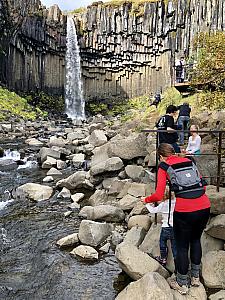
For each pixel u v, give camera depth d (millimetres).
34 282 5965
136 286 4918
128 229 7660
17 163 15492
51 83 44875
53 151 15820
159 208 5801
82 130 26406
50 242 7465
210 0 34750
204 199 4836
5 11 34500
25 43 40562
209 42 11086
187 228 4824
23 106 33594
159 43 43812
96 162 12828
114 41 46125
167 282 5066
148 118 22469
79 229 7461
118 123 27797
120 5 45438
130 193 9359
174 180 4840
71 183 11242
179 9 40188
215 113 14922
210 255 5715
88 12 46312
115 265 6395
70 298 5469
